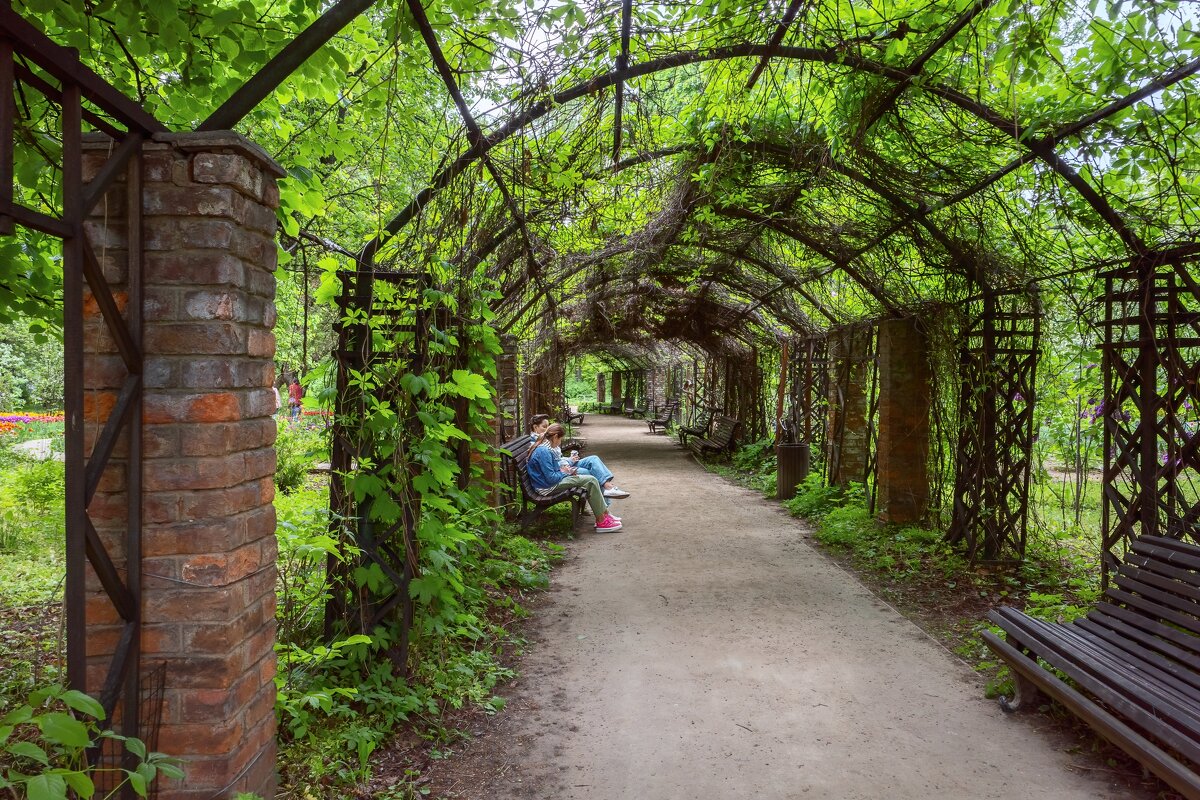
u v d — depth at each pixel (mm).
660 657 4281
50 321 4074
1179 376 4270
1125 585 3482
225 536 2117
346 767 2908
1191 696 2641
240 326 2205
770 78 4602
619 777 2949
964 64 4227
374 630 3576
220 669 2107
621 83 4016
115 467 2127
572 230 6566
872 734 3297
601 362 38250
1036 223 5523
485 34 3512
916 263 7102
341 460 3707
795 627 4801
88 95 1815
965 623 4863
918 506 7426
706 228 7926
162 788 2109
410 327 3832
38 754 1500
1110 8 3305
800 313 11008
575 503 8508
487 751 3166
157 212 2098
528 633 4727
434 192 4000
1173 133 4156
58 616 4637
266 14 3244
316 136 4230
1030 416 6223
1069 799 2758
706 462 14852
